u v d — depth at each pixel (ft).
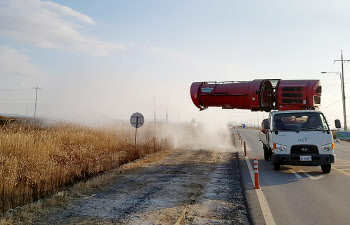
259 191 24.90
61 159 36.76
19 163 28.73
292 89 48.88
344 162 46.16
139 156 49.80
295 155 33.71
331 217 17.85
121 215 17.92
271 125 38.01
